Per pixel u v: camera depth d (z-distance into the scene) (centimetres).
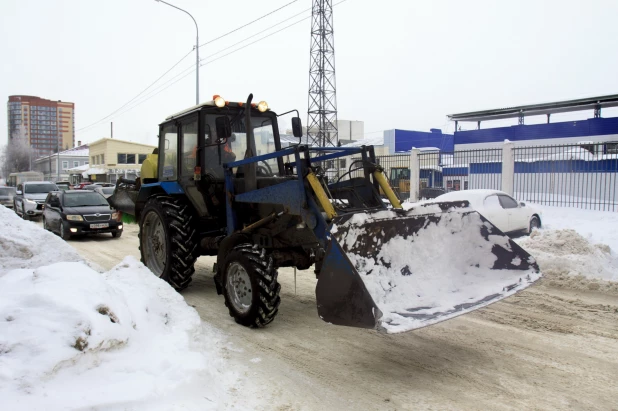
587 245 708
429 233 427
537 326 470
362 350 417
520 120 2842
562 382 347
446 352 408
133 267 489
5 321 318
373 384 348
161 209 623
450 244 438
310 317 515
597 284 601
